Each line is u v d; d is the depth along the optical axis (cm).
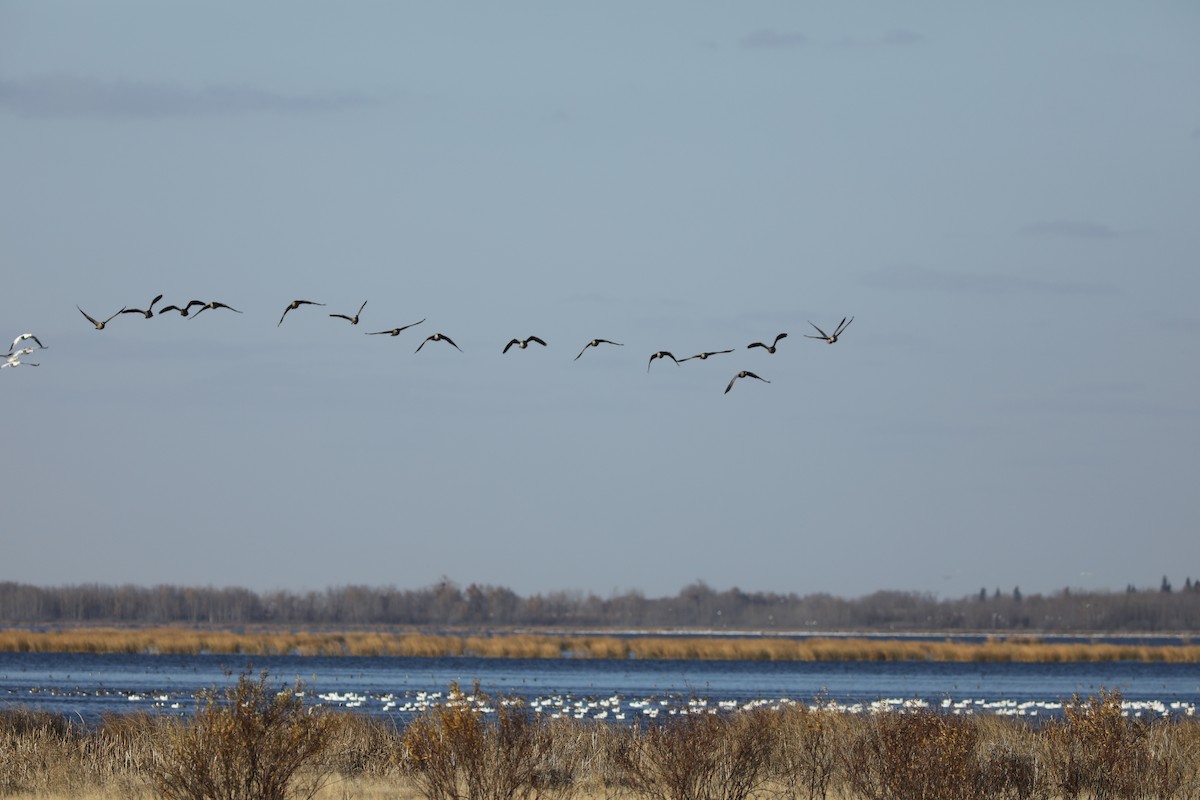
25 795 3075
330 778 3319
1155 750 3466
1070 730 3347
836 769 3316
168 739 3256
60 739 3759
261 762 2642
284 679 9331
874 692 8888
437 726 2942
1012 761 3184
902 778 2891
